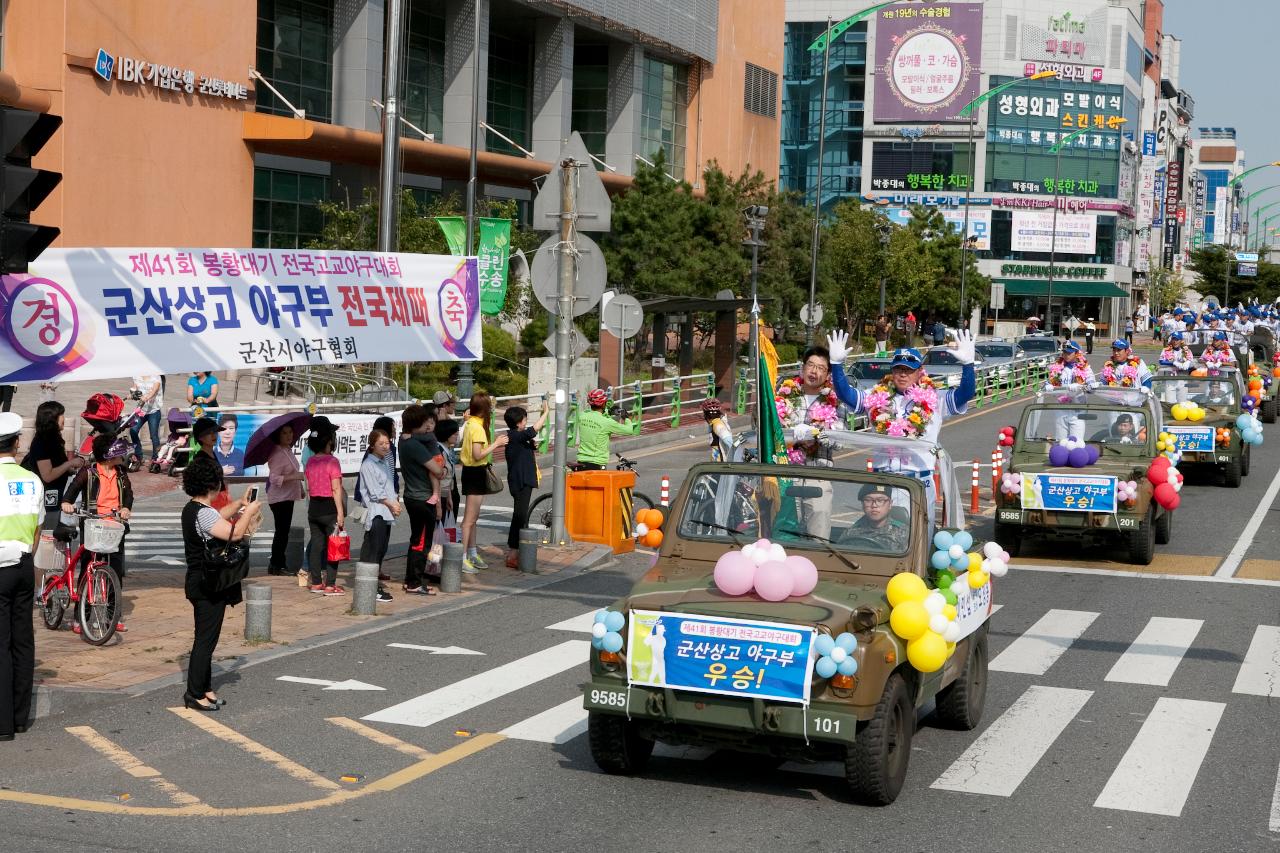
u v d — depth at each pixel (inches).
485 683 439.5
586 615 557.3
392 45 1018.7
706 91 2647.6
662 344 1518.2
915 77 4301.2
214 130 1562.5
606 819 312.8
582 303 708.7
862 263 2706.7
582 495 734.5
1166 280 4886.8
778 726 308.7
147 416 979.9
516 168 2062.0
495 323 1727.4
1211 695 447.5
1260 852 301.6
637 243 1925.4
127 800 316.5
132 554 682.2
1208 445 1007.6
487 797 327.0
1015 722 411.8
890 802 329.7
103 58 1385.3
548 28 2210.9
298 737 373.4
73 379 525.3
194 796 320.8
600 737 338.6
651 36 2364.7
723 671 311.7
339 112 1804.9
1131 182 4616.1
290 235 1759.4
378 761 354.0
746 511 359.3
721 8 2672.2
